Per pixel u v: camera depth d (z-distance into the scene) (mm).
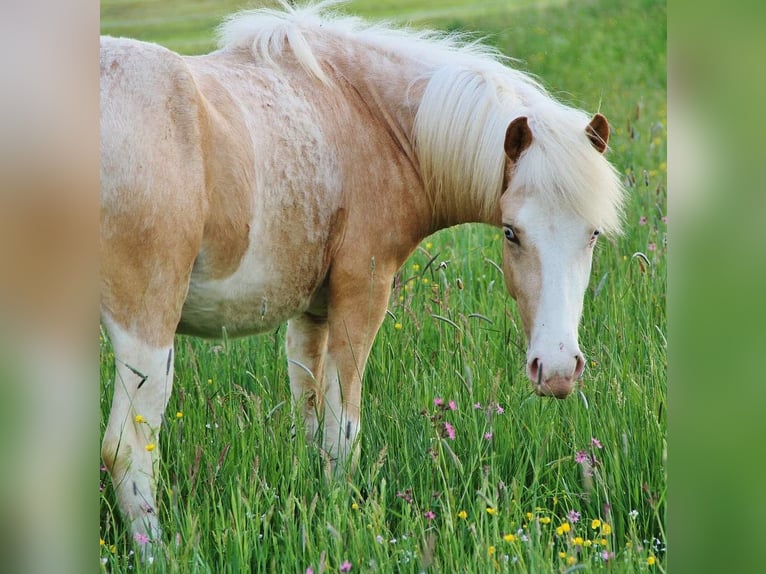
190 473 4965
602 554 4609
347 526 4703
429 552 4164
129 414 4801
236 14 5945
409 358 6625
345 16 6566
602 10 19625
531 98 5883
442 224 6211
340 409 5730
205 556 4719
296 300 5715
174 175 4762
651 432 5711
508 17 19125
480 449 5410
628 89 15328
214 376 6445
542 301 5008
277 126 5383
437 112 5777
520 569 4289
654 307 7270
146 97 4734
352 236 5727
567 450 5844
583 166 5027
